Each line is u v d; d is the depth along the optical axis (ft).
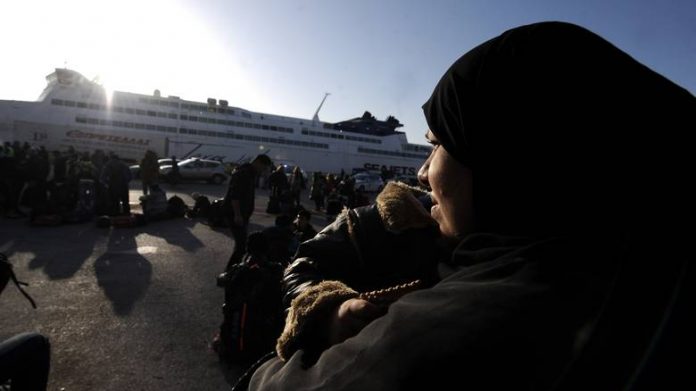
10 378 5.87
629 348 1.14
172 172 69.82
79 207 31.07
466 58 1.86
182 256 21.89
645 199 1.35
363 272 2.63
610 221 1.44
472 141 1.70
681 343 1.09
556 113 1.50
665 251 1.22
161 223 32.68
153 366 10.07
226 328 10.32
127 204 35.19
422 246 2.45
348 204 44.80
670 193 1.31
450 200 1.95
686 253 1.19
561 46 1.62
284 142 135.33
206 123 122.93
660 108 1.47
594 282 1.40
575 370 1.18
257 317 10.09
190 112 120.88
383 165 154.51
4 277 5.96
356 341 1.79
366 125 166.40
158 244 24.68
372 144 153.07
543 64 1.59
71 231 27.45
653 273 1.20
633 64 1.61
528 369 1.31
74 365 9.89
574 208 1.51
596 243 1.47
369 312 2.06
